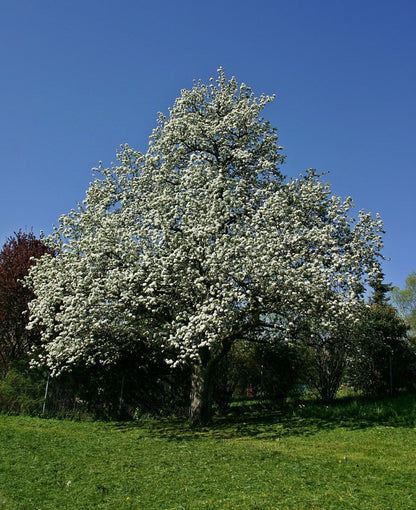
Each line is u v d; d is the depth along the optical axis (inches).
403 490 307.7
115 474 359.6
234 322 579.8
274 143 743.1
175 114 745.0
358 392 896.9
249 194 671.1
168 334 636.7
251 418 680.4
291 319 597.9
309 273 552.1
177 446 477.1
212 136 701.9
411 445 440.8
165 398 752.3
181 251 564.4
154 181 681.6
